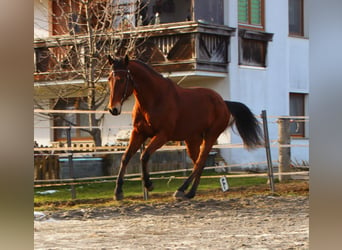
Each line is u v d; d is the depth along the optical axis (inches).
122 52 540.4
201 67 545.3
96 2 493.7
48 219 281.3
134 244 202.5
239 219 279.7
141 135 341.1
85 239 216.5
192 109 355.6
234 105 386.0
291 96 673.6
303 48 676.7
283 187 426.3
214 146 416.2
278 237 218.8
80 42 514.6
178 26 541.0
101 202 350.3
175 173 538.9
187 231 239.8
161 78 338.3
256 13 629.0
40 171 452.8
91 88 488.1
